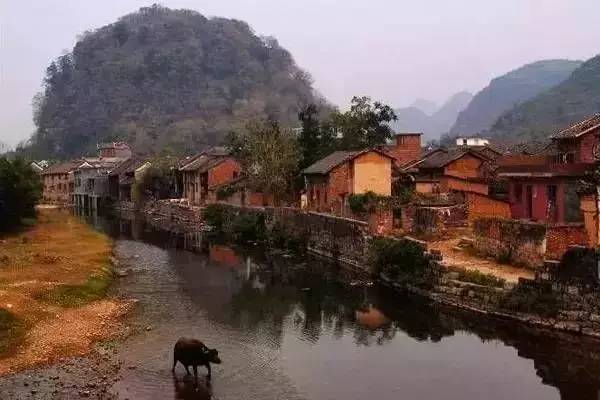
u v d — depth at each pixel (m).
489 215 50.69
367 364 28.06
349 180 64.19
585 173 43.44
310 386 25.27
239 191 85.62
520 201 50.53
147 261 56.06
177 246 66.38
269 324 34.69
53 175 160.00
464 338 31.91
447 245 45.38
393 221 51.28
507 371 27.05
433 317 35.84
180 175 113.44
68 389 24.14
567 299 31.42
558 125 158.75
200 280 46.97
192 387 24.77
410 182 66.81
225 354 29.25
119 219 101.00
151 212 111.88
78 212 117.81
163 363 27.61
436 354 29.45
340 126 86.94
